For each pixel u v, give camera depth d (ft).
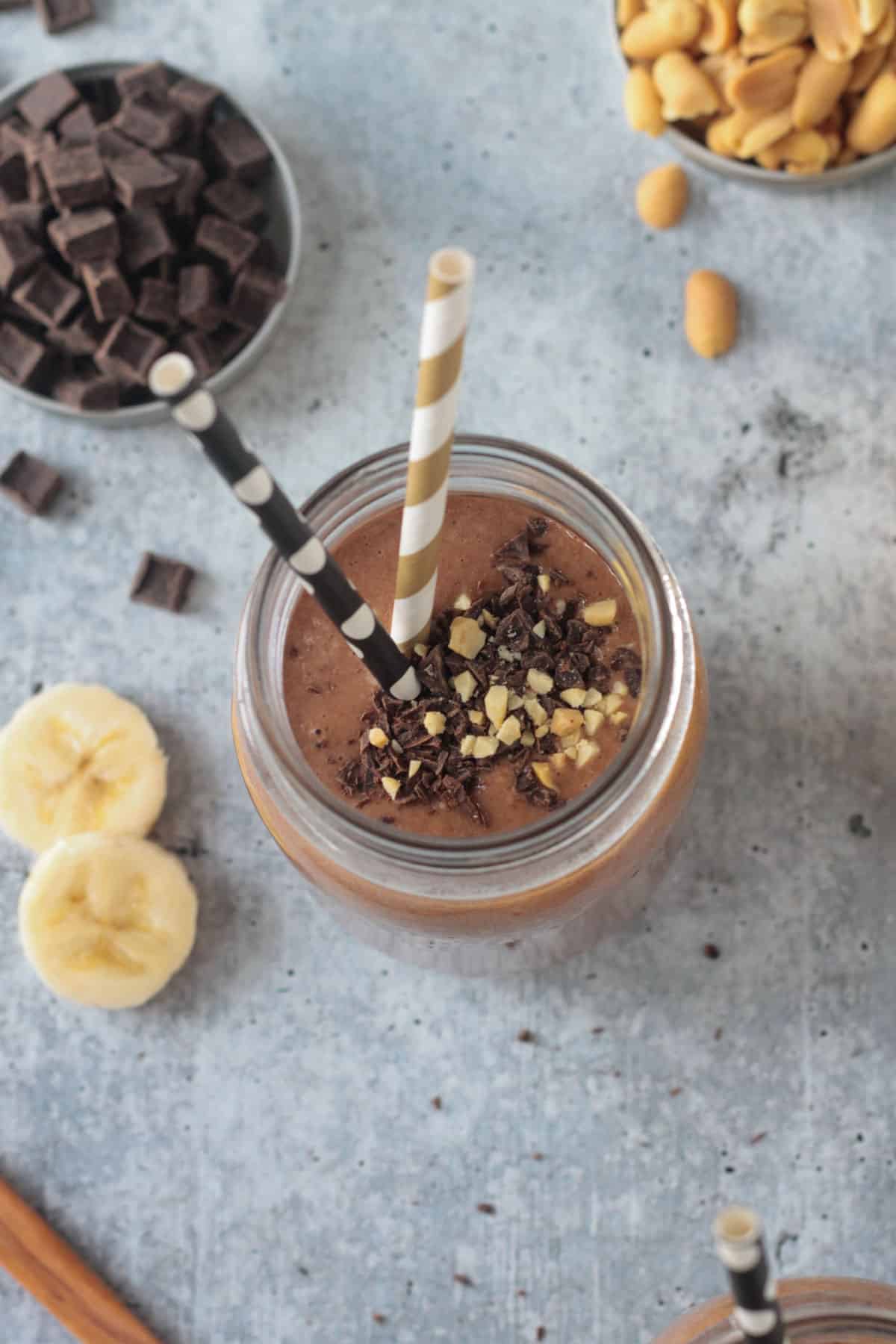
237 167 1.98
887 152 1.98
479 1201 1.90
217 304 1.98
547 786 1.67
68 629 1.99
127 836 1.93
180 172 1.98
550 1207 1.90
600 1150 1.90
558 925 1.75
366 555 1.73
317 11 2.05
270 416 2.00
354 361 2.01
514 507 1.73
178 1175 1.92
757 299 2.00
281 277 2.02
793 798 1.94
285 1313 1.90
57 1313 1.89
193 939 1.94
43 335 2.01
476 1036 1.92
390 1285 1.90
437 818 1.67
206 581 1.99
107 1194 1.92
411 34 2.04
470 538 1.73
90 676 1.98
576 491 1.67
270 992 1.94
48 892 1.91
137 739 1.94
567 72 2.03
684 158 2.02
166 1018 1.94
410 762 1.67
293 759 1.63
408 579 1.61
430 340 1.46
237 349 2.00
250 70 2.05
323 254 2.02
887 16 1.91
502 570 1.72
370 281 2.02
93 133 1.97
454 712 1.68
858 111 1.96
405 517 1.56
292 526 1.50
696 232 2.01
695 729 1.71
